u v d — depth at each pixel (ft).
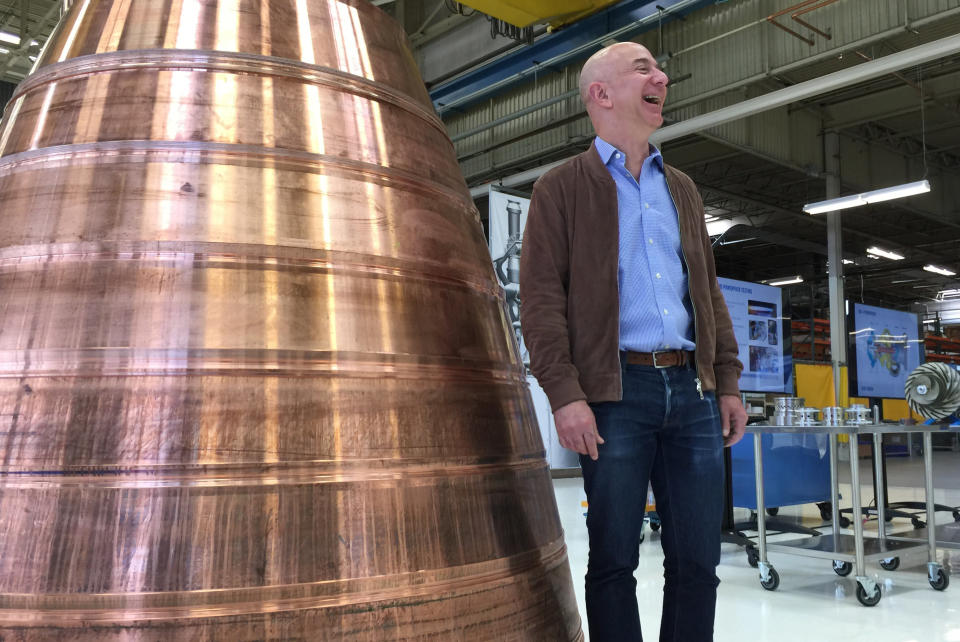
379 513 2.81
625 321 4.39
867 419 11.81
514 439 3.44
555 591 3.38
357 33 3.59
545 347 4.21
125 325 2.77
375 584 2.72
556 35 26.78
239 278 2.88
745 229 32.68
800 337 44.91
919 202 47.39
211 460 2.65
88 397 2.70
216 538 2.58
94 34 3.39
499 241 23.31
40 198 3.05
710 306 4.66
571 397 4.06
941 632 8.65
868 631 8.69
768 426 10.91
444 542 2.93
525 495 3.38
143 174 2.98
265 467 2.69
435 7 31.91
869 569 12.28
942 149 45.27
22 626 2.51
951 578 11.61
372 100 3.46
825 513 16.66
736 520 16.37
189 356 2.74
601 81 4.60
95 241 2.89
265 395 2.76
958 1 24.23
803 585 11.17
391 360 3.03
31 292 2.89
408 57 3.89
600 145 4.62
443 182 3.63
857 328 26.14
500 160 37.01
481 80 30.66
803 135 39.60
